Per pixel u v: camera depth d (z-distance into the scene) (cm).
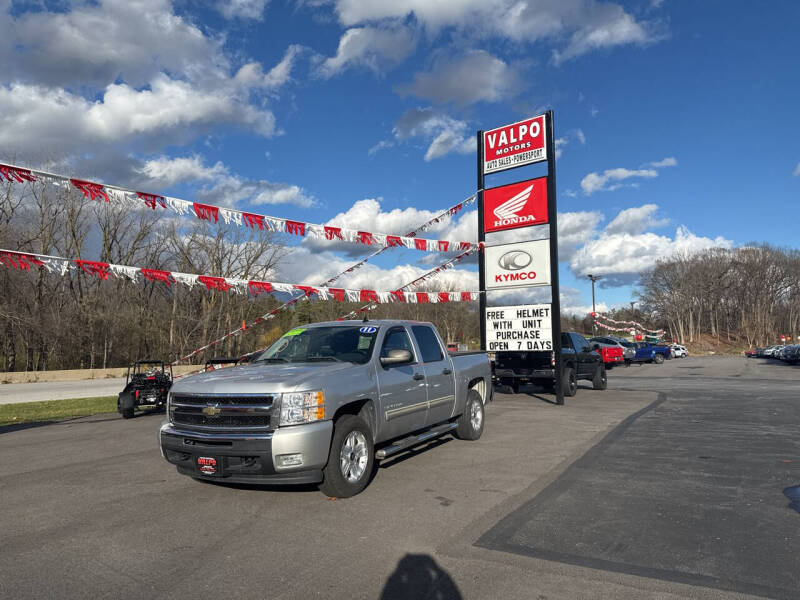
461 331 5847
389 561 402
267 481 521
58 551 430
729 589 348
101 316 3681
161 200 802
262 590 357
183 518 509
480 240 1570
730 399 1488
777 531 453
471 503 542
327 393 546
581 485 604
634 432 951
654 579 364
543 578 368
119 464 760
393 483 621
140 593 355
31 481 669
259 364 666
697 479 627
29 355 3672
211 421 545
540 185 1462
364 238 1094
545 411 1242
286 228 948
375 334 673
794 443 843
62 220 3466
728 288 11069
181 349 3734
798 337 9962
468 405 855
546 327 1438
